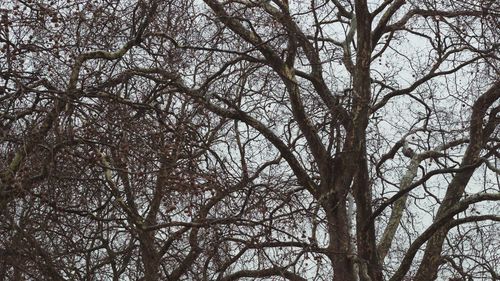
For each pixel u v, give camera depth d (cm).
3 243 976
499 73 1287
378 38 1669
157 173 975
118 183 1102
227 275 1332
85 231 1091
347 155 1470
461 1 1290
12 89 995
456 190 1582
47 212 971
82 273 1049
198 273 1187
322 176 1471
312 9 1548
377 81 1662
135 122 995
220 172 1106
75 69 1007
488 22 1274
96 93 998
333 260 1389
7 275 998
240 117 1377
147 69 1161
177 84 1162
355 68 1527
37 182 972
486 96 1533
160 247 1167
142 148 979
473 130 1572
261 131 1417
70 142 939
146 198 1102
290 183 1268
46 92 941
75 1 1053
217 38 1311
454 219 1551
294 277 1120
